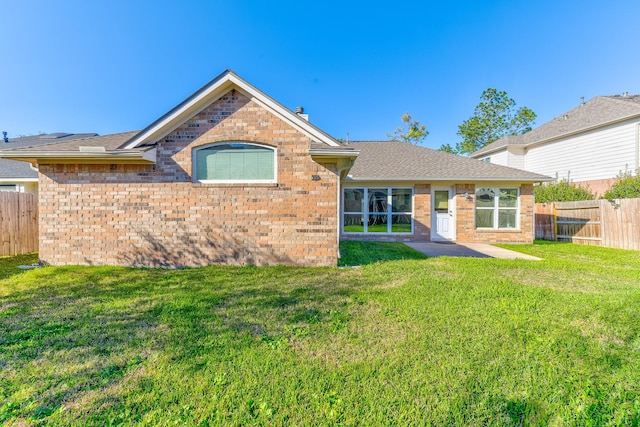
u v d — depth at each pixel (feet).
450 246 38.99
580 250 35.17
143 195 25.08
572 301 16.05
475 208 44.04
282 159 25.05
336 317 14.01
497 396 8.48
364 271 23.29
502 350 10.95
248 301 16.29
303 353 10.77
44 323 13.35
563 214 45.01
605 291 18.22
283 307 15.42
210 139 25.09
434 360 10.30
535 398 8.41
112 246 25.27
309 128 24.66
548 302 15.94
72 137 67.05
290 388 8.77
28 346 11.21
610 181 52.39
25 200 31.60
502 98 121.49
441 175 43.34
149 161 24.48
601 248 36.96
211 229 25.18
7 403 8.10
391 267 24.61
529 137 72.43
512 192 44.01
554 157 64.49
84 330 12.60
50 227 25.30
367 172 44.68
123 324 13.23
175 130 25.09
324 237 25.23
